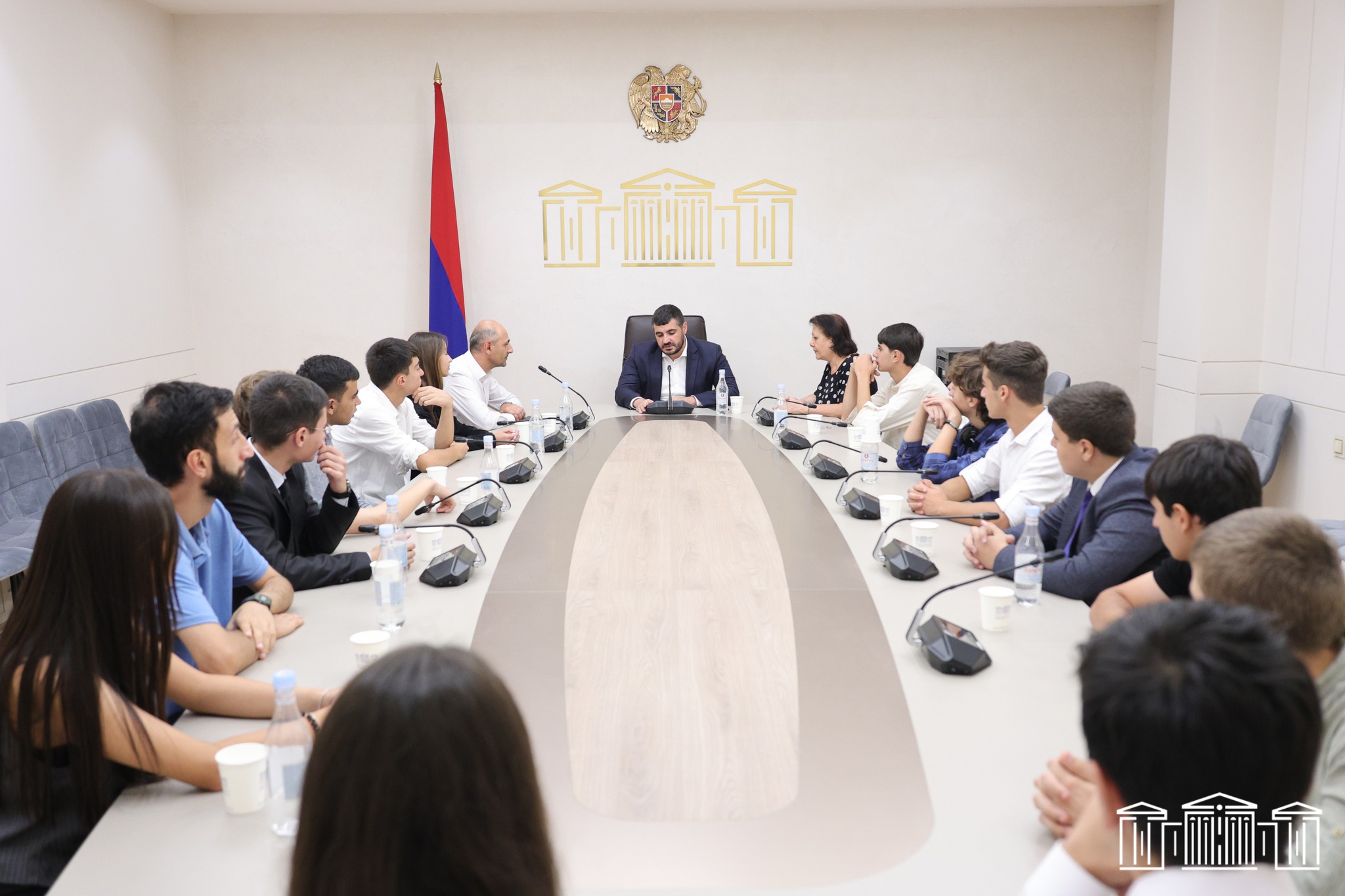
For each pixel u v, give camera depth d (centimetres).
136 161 575
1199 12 479
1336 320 430
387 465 382
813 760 150
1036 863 124
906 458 397
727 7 606
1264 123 469
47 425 438
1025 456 303
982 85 623
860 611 214
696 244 642
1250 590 128
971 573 242
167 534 149
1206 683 77
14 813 142
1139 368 648
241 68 621
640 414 525
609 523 292
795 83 625
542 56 623
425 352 461
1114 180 631
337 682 181
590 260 644
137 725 141
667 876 124
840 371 550
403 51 622
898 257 641
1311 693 78
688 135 630
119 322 558
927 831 132
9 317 464
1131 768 80
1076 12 616
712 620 209
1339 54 424
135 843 130
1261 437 454
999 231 637
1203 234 479
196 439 185
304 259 639
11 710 140
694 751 154
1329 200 434
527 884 71
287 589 221
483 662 75
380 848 69
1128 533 221
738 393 570
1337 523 369
